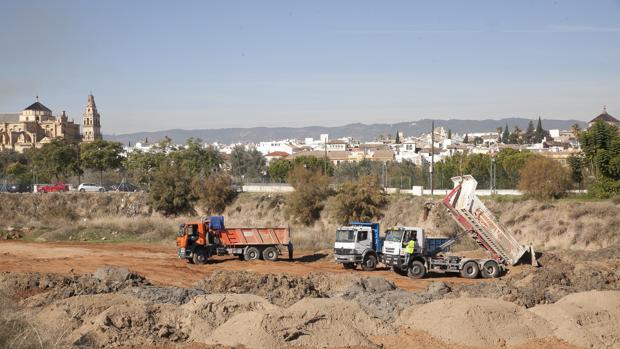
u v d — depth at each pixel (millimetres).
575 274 32000
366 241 39031
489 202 60969
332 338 19344
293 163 118688
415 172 98625
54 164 112750
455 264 36406
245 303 22016
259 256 43938
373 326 20922
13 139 188875
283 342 18906
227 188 75812
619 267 35812
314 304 21234
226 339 19125
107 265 40312
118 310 20688
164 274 36625
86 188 89625
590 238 50969
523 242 53438
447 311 21172
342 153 182125
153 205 75438
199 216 74688
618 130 75875
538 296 25078
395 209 63562
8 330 16234
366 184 65500
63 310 20953
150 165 112375
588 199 62969
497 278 36062
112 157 117938
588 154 73812
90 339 18500
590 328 20719
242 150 147500
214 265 41406
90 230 62469
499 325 20375
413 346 19469
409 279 35625
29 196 78000
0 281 28953
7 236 60688
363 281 29266
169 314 21094
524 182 64938
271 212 70938
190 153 112938
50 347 16516
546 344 19672
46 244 54688
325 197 68750
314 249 52281
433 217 58562
